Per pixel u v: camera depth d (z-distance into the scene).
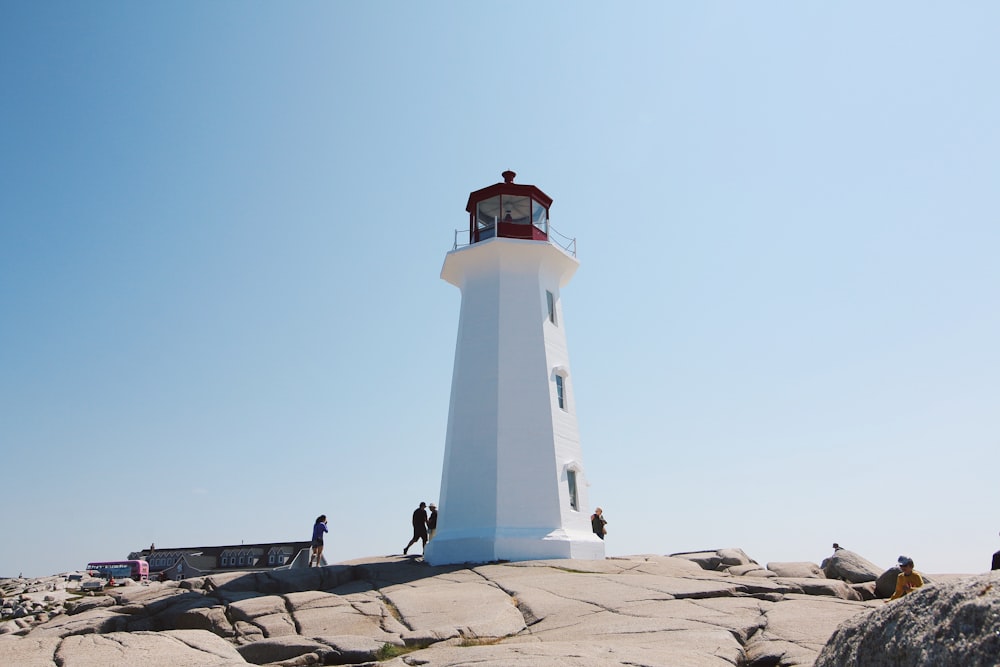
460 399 26.09
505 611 14.91
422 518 25.39
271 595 17.42
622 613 14.60
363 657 12.30
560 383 27.16
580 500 25.78
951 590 5.16
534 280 27.33
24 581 31.22
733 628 12.92
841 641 6.18
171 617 16.31
